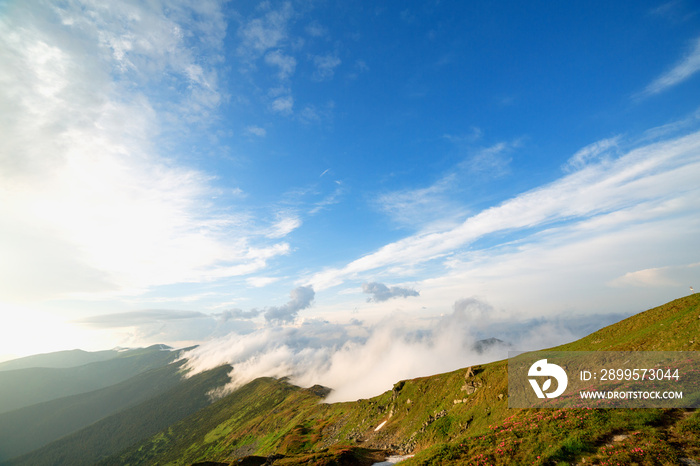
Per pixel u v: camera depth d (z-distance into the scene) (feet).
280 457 382.42
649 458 81.71
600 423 108.17
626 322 229.45
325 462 265.54
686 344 144.05
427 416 307.99
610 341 215.92
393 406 397.39
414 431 304.09
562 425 114.73
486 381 269.85
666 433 91.25
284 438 606.96
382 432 355.36
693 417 93.66
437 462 121.70
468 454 120.37
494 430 133.69
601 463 86.79
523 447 109.70
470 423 236.02
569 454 97.25
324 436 492.13
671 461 78.43
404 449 285.43
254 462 402.52
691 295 202.39
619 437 97.55
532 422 127.13
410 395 386.73
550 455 98.84
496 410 218.59
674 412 102.01
